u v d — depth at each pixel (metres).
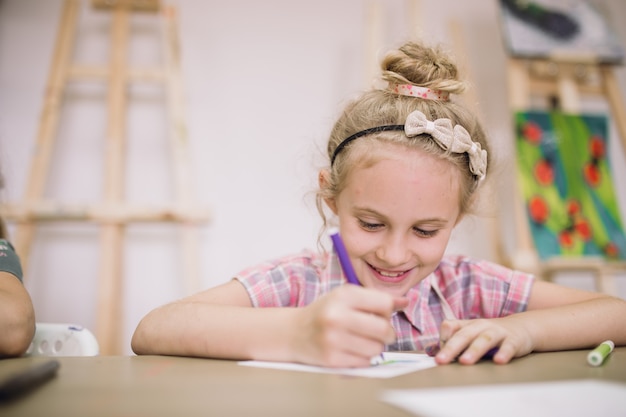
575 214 1.82
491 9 2.00
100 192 1.75
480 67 1.97
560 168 1.85
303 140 1.81
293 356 0.59
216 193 1.78
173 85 1.71
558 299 0.91
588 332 0.73
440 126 0.75
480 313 0.98
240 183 1.80
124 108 1.71
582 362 0.60
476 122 0.88
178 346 0.66
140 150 1.77
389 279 0.80
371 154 0.74
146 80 1.72
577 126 1.89
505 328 0.65
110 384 0.46
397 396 0.41
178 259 1.75
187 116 1.75
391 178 0.73
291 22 1.89
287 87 1.86
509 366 0.57
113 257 1.61
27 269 1.57
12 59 1.76
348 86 1.89
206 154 1.79
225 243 1.77
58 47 1.70
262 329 0.62
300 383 0.46
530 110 1.87
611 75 1.98
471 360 0.58
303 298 0.95
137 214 1.63
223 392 0.43
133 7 1.76
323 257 1.00
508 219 1.90
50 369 0.48
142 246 1.74
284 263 0.97
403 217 0.73
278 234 1.80
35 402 0.39
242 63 1.84
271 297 0.92
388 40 1.92
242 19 1.86
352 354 0.55
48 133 1.65
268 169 1.82
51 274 1.71
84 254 1.73
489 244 1.77
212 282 1.75
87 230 1.74
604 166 1.89
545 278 1.86
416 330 0.94
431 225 0.76
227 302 0.86
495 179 1.20
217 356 0.63
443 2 1.98
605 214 1.84
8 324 0.68
